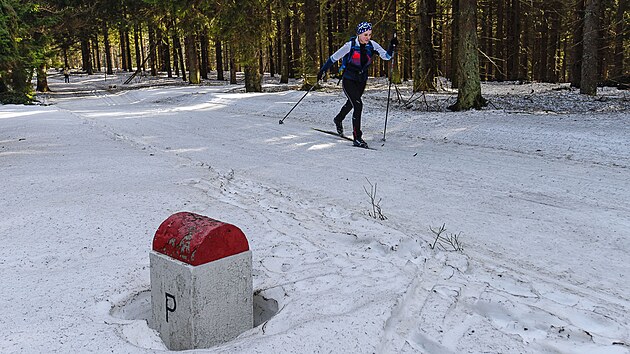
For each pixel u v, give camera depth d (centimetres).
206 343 233
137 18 2770
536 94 1628
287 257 340
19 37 2008
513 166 648
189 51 3138
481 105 1238
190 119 1280
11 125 1178
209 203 476
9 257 339
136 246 362
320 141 888
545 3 2134
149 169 638
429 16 1778
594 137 776
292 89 2169
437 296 276
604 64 2581
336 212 458
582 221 426
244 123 1167
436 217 447
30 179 580
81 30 3159
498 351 222
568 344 231
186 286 227
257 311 292
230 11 1833
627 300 283
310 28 1948
